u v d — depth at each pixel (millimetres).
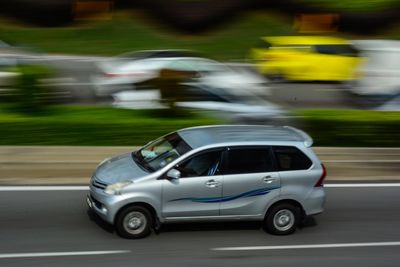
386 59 28562
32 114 21016
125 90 26000
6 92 21734
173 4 43562
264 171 14477
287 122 21844
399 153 20609
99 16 43531
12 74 25344
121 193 13703
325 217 16078
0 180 17547
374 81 28562
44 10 42562
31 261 12617
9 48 33031
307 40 33906
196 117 21672
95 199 14211
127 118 20781
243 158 14445
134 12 44094
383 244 14492
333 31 44531
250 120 22094
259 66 34344
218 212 14297
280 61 33438
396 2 44469
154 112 21422
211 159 14289
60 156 18859
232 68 37656
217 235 14578
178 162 14133
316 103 29406
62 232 14188
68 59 38344
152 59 26734
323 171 14906
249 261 13188
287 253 13742
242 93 23016
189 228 14898
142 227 14008
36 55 36469
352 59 33844
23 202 16031
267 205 14539
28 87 20938
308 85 33438
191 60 26891
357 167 19922
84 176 18297
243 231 14930
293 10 44688
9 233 13984
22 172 18078
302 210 14828
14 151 18703
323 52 33688
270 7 45156
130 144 20188
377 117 21344
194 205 14141
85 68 35594
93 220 14984
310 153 14906
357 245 14383
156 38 43125
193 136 15109
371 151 20422
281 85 33188
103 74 27094
